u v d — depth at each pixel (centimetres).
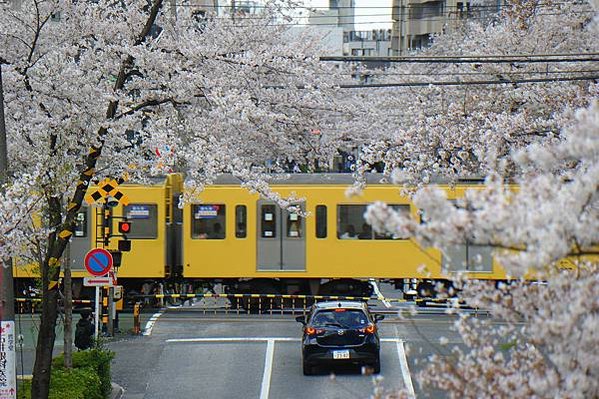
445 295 1847
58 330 6212
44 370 3591
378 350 4841
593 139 1584
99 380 4125
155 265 7056
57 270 3644
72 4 3909
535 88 5012
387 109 8862
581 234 1484
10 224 3048
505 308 1750
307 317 5150
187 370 5094
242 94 3809
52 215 3547
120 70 3912
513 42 6056
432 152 4484
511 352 2172
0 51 3888
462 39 10088
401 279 7150
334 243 7081
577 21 5984
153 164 4056
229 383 4766
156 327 6406
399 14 16612
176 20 4138
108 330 6053
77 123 3653
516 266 1462
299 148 4509
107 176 4259
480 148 3938
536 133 4288
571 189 1538
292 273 7112
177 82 3853
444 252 1633
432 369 1811
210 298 8006
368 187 7031
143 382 4834
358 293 7250
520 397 1688
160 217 7069
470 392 1747
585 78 4656
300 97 4334
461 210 1531
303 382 4744
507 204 1492
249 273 7112
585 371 1585
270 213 7131
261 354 5478
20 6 4497
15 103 3722
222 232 7138
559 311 1611
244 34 4328
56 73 3638
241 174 3875
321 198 7088
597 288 1574
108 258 5197
